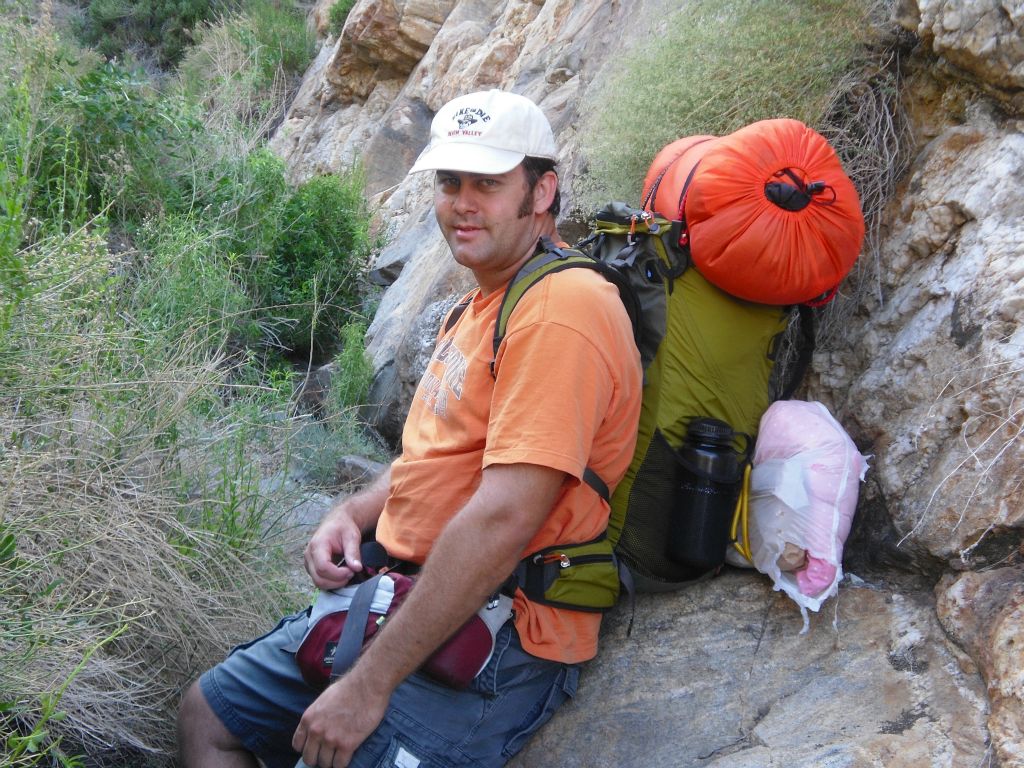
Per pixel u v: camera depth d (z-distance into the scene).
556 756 2.38
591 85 5.13
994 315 2.47
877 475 2.58
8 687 2.22
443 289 5.40
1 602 2.38
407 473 2.37
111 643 2.64
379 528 2.48
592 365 2.09
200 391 3.41
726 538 2.46
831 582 2.36
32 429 2.87
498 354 2.16
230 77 9.12
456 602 2.04
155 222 5.81
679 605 2.60
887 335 2.82
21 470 2.56
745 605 2.54
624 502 2.46
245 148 7.11
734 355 2.52
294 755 2.47
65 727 2.45
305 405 5.55
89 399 3.03
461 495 2.29
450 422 2.30
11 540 2.36
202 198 6.56
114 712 2.50
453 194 2.30
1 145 3.63
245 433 3.57
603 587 2.33
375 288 7.36
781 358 3.02
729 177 2.41
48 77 5.50
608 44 5.90
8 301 2.72
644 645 2.55
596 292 2.14
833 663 2.33
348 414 5.12
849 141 3.21
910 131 3.16
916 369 2.64
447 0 12.38
